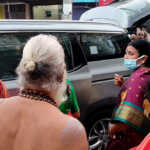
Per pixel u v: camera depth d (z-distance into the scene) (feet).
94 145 10.46
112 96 10.39
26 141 3.54
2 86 6.57
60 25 9.78
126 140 6.59
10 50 8.62
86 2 36.27
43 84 3.68
